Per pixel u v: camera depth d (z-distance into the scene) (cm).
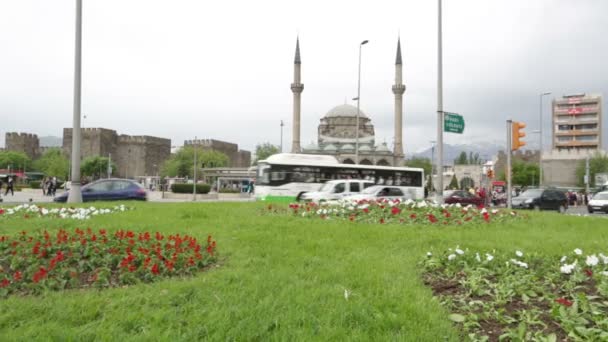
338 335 474
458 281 701
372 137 11169
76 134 2248
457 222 1483
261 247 993
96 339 470
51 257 810
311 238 1116
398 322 513
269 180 3594
